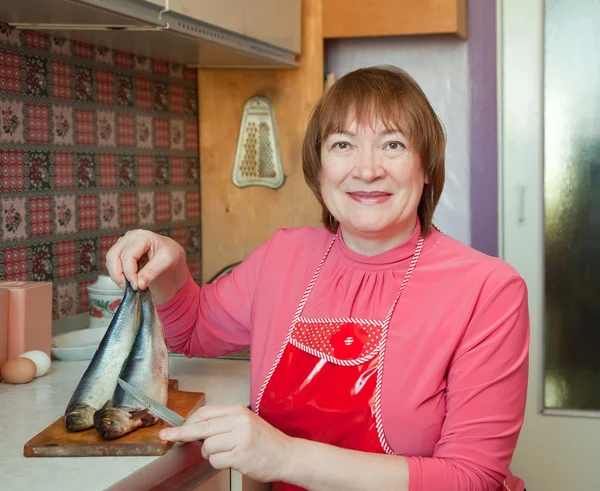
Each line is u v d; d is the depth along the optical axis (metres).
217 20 1.78
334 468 1.05
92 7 1.39
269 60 2.25
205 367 1.54
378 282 1.23
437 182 1.26
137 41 1.88
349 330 1.21
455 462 1.10
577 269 2.66
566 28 2.62
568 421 2.66
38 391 1.36
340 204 1.22
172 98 2.43
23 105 1.75
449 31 2.40
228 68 2.51
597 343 2.66
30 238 1.79
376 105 1.17
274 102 2.51
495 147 2.71
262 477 1.04
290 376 1.24
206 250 2.62
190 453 1.10
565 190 2.66
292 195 2.54
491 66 2.68
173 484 1.13
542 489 2.70
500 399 1.13
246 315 1.40
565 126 2.65
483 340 1.14
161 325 1.20
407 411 1.15
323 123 1.22
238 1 1.91
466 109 2.73
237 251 2.60
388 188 1.18
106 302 1.80
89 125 2.00
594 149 2.63
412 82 1.23
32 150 1.79
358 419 1.17
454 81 2.73
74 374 1.48
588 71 2.61
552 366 2.69
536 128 2.66
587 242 2.66
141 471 0.99
